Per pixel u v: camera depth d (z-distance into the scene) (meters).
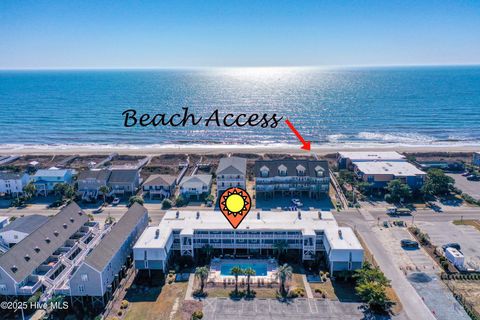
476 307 67.38
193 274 78.56
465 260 82.25
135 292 72.94
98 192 120.25
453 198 118.19
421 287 73.19
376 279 69.19
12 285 68.00
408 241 88.31
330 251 76.25
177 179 131.38
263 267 80.88
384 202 115.44
